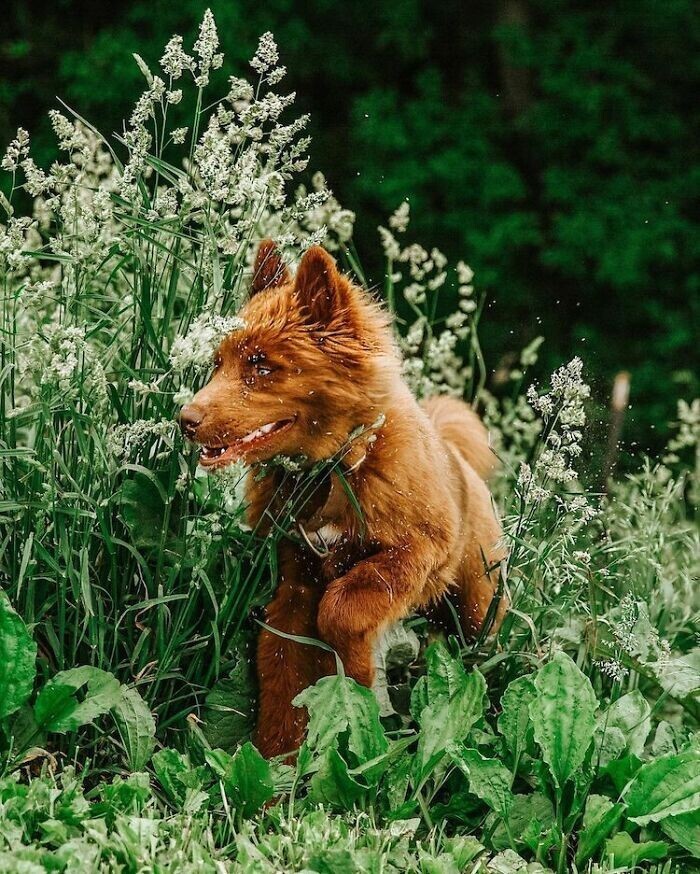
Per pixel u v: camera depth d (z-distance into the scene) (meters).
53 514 3.87
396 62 12.53
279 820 3.66
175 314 5.11
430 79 11.77
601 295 11.92
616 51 12.43
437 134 11.56
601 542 4.90
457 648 4.38
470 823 3.87
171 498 3.93
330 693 3.87
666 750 4.11
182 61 3.98
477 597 4.61
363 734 3.84
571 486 4.64
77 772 3.91
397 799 3.81
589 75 11.99
